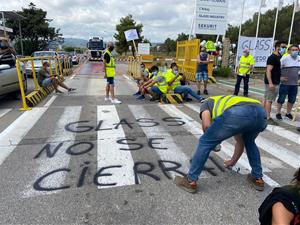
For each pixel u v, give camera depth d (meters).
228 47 17.77
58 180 3.45
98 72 20.19
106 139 4.94
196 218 2.76
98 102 8.27
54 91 10.25
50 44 43.94
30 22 37.78
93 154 4.26
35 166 3.82
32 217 2.74
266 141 5.06
